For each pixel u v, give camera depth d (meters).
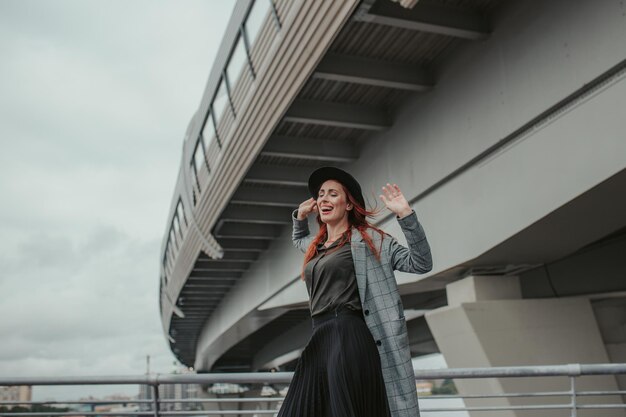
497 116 7.71
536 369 3.88
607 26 6.07
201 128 14.20
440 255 9.04
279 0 8.49
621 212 7.03
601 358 8.88
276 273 16.05
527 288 10.62
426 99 9.36
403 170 9.99
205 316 29.33
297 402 2.39
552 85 6.79
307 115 9.83
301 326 25.67
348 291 2.47
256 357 38.47
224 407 39.56
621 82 5.93
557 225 7.26
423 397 4.21
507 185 7.56
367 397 2.28
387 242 2.54
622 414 8.50
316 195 2.82
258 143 10.39
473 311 8.59
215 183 12.99
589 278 9.68
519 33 7.36
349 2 6.77
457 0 7.64
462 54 8.48
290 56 8.34
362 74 8.70
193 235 16.88
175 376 3.63
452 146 8.65
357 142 11.69
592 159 6.25
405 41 8.37
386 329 2.41
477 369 3.83
